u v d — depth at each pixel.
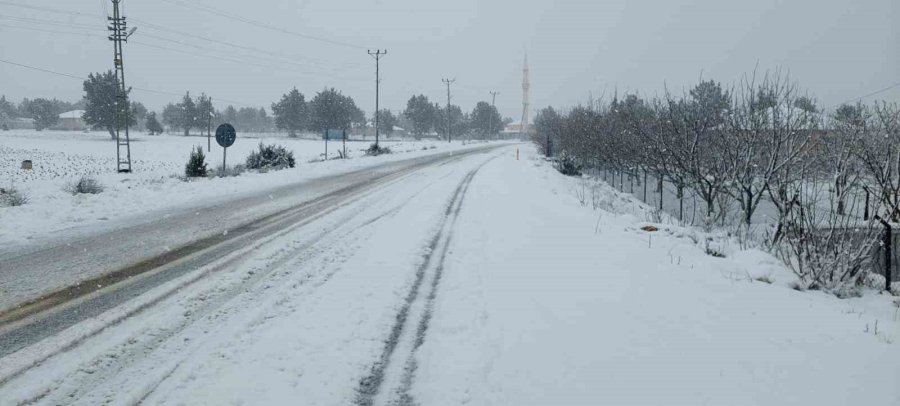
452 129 114.00
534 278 5.85
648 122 19.06
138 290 5.23
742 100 14.09
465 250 7.28
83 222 9.45
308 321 4.39
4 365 3.51
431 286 5.54
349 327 4.27
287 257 6.68
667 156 15.80
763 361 3.68
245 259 6.57
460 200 12.86
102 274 5.85
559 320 4.48
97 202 11.81
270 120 142.75
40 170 30.72
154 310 4.62
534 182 19.11
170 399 3.08
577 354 3.77
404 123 158.00
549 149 43.19
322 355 3.73
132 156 45.19
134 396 3.12
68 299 4.95
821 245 6.79
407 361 3.71
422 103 105.50
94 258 6.62
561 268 6.32
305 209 11.13
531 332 4.20
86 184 15.66
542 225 9.32
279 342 3.94
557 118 46.06
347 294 5.14
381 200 12.72
